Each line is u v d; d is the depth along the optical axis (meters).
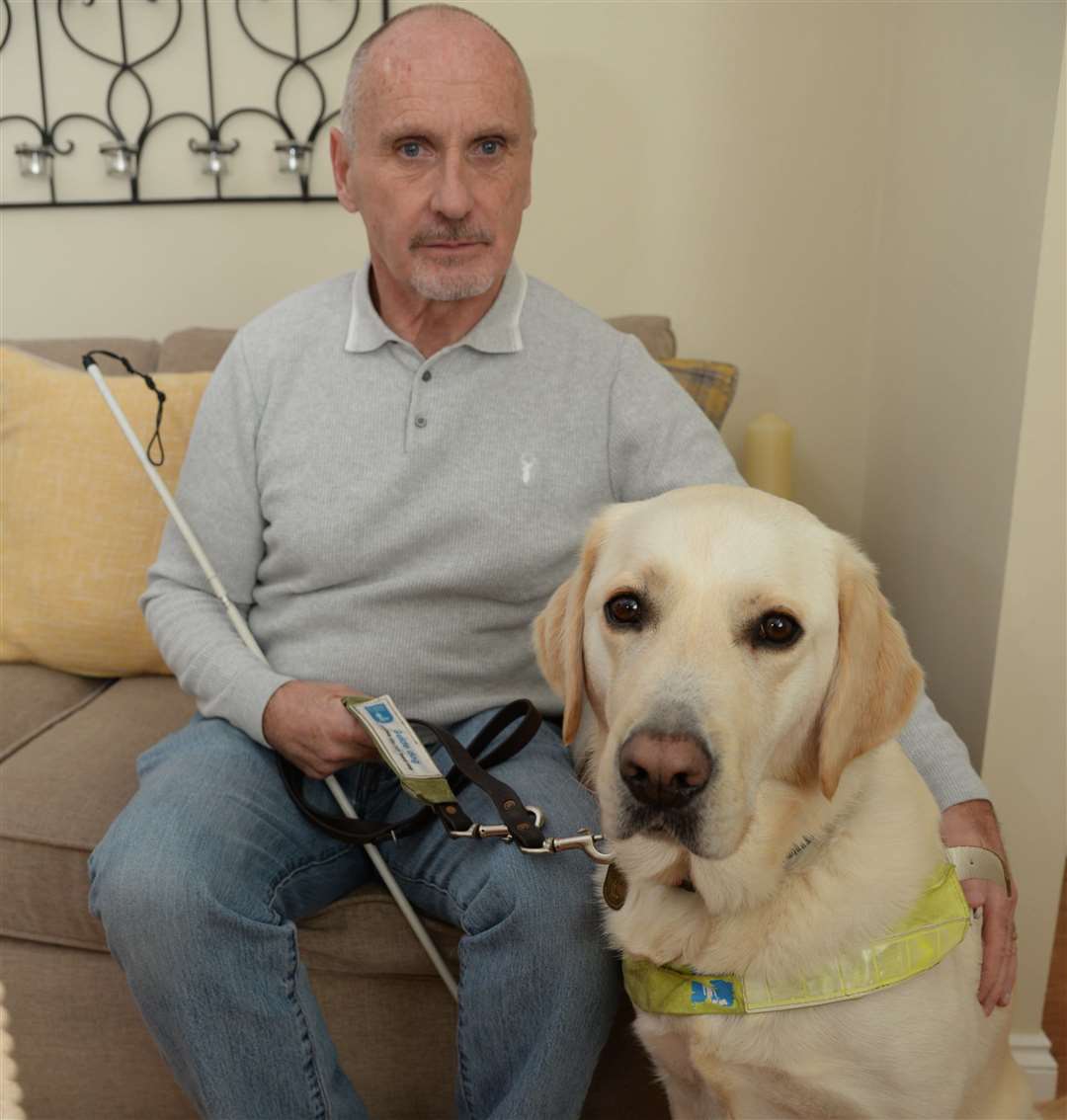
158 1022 1.21
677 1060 1.13
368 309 1.48
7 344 2.26
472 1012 1.22
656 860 1.06
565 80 2.41
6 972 1.50
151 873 1.19
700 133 2.42
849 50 2.37
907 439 2.19
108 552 1.94
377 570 1.45
